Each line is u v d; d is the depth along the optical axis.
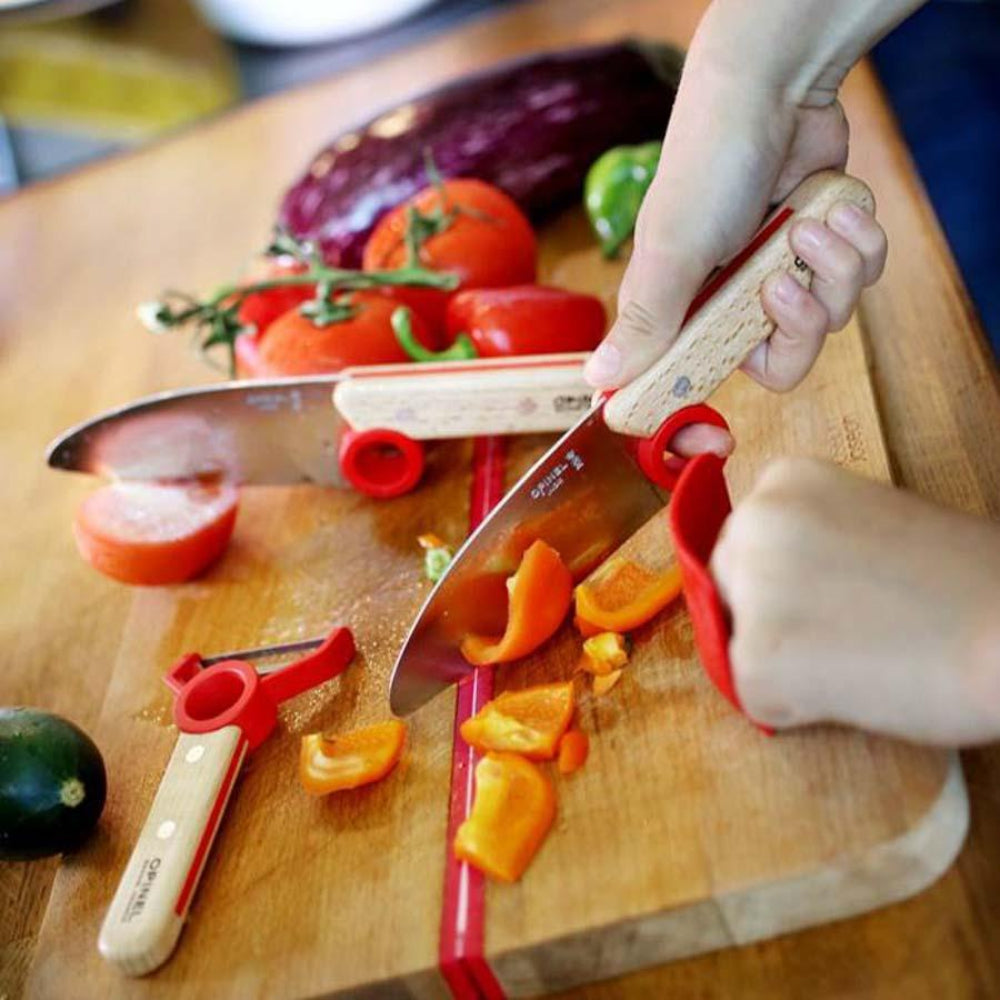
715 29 0.55
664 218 0.55
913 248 0.69
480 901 0.51
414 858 0.53
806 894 0.49
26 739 0.56
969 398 0.61
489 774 0.53
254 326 0.70
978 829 0.50
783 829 0.50
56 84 1.03
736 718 0.53
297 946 0.52
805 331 0.56
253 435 0.66
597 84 0.79
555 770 0.53
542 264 0.77
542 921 0.50
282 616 0.63
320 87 0.98
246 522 0.68
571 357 0.63
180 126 1.00
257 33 1.04
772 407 0.63
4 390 0.81
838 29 0.54
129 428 0.66
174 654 0.64
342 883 0.53
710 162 0.55
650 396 0.56
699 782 0.52
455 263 0.70
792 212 0.55
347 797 0.56
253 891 0.54
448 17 1.04
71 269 0.89
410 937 0.52
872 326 0.66
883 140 0.76
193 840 0.54
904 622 0.47
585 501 0.57
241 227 0.88
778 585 0.48
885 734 0.50
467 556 0.56
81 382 0.80
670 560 0.58
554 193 0.79
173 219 0.90
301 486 0.69
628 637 0.56
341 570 0.64
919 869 0.49
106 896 0.56
